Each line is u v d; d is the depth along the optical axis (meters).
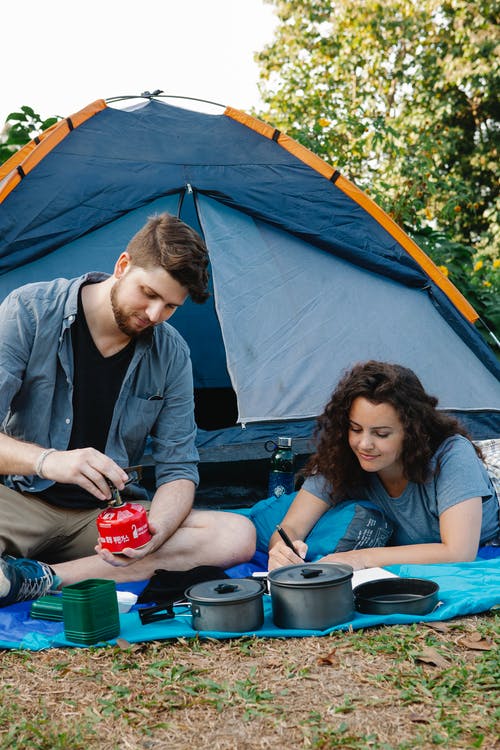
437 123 11.79
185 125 4.00
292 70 10.60
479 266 6.45
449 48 11.43
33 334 2.45
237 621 1.99
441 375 3.71
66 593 1.96
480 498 2.53
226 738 1.51
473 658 1.84
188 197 4.76
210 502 3.81
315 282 3.74
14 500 2.45
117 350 2.55
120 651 1.90
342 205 3.89
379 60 11.25
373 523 2.64
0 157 5.14
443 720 1.55
